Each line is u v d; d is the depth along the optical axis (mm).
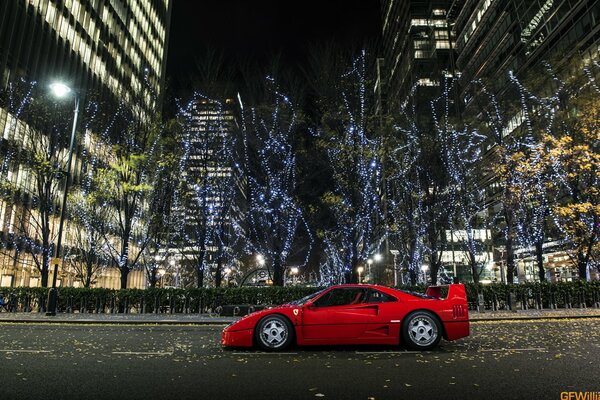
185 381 6105
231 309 19625
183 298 21281
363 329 8656
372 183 24359
